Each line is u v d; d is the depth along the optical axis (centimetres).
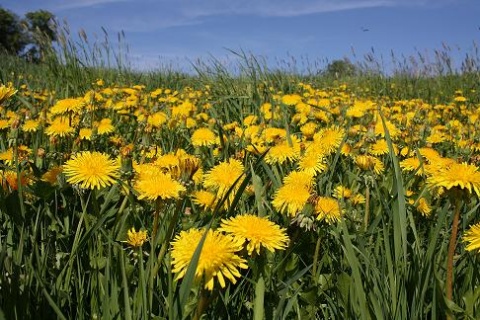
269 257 31
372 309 27
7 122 65
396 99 175
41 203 35
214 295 22
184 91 139
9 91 39
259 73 135
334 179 53
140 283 26
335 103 119
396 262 28
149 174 35
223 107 106
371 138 63
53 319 27
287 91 140
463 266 32
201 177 40
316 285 29
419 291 27
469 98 166
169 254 29
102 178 29
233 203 25
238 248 24
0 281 25
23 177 37
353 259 25
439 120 123
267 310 26
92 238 32
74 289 30
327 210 32
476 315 26
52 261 31
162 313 28
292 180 38
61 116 63
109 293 28
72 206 37
